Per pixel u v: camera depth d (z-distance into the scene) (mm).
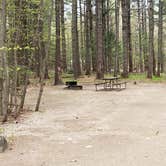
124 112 14688
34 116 14078
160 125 11766
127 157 8188
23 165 7812
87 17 41156
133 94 21406
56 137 10398
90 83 29500
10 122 12844
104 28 43562
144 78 33438
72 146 9336
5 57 13164
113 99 19156
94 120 13016
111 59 47500
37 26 16219
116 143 9508
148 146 9117
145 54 50219
